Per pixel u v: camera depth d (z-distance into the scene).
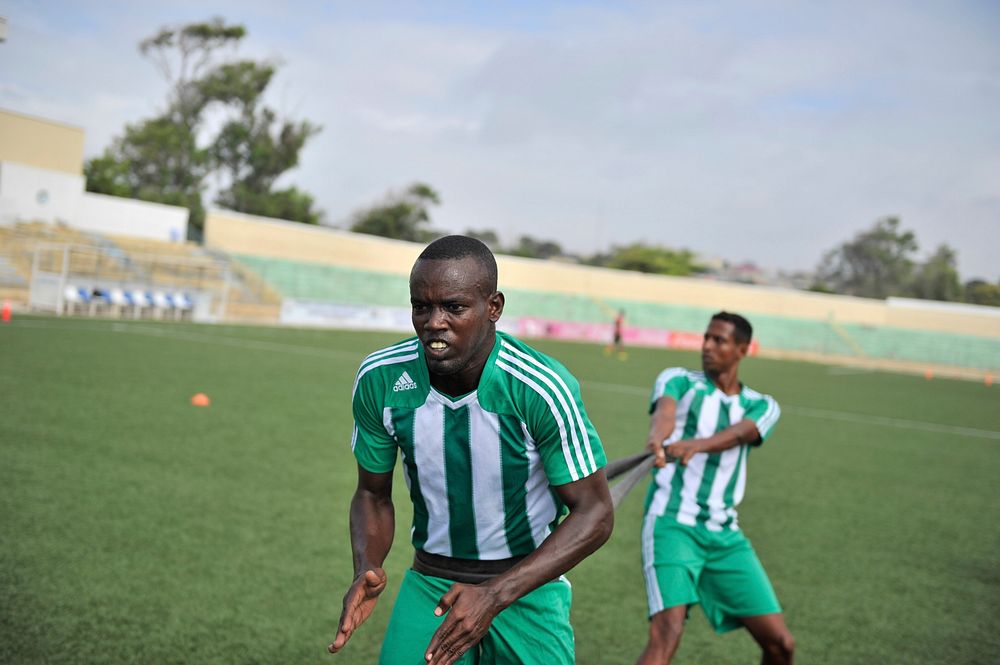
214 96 44.25
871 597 5.14
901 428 14.86
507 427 2.01
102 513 5.34
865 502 8.08
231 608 4.04
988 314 44.81
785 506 7.59
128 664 3.35
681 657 4.04
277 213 44.66
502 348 2.01
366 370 2.12
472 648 2.29
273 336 21.77
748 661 4.02
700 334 43.44
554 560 1.95
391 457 2.22
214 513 5.60
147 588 4.18
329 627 3.94
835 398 20.08
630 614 4.48
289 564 4.74
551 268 41.75
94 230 27.00
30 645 3.42
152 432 8.02
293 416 9.85
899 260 69.38
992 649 4.37
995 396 26.55
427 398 2.03
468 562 2.21
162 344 16.36
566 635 2.33
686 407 3.48
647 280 44.31
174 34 42.78
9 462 6.39
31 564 4.33
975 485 9.63
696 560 3.23
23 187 25.22
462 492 2.11
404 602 2.29
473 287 1.83
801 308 45.59
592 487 2.05
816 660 4.09
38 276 21.73
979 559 6.26
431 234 50.78
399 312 31.53
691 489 3.33
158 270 26.38
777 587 5.21
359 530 2.20
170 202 40.31
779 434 12.61
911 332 45.00
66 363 12.06
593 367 22.38
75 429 7.78
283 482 6.64
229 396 10.82
